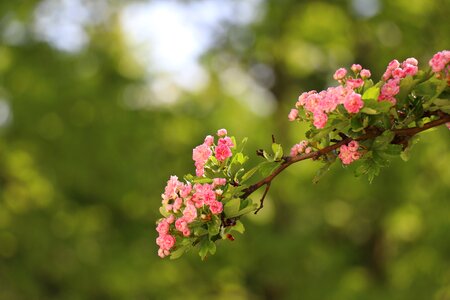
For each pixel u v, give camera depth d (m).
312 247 17.02
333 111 3.38
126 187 16.56
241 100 19.00
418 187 14.80
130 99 17.28
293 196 17.53
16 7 16.91
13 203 17.20
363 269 18.41
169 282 16.89
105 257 16.47
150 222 17.17
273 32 17.67
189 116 17.64
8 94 16.77
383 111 3.31
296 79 19.30
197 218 3.38
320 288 16.58
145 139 16.78
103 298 16.77
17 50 17.03
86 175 16.56
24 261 16.73
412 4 14.87
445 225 13.95
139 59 17.75
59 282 16.77
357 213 18.72
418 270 14.43
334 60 18.98
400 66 3.55
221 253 16.84
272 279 16.83
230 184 3.44
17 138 16.83
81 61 17.19
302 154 3.49
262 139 18.23
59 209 16.83
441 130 13.77
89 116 16.72
